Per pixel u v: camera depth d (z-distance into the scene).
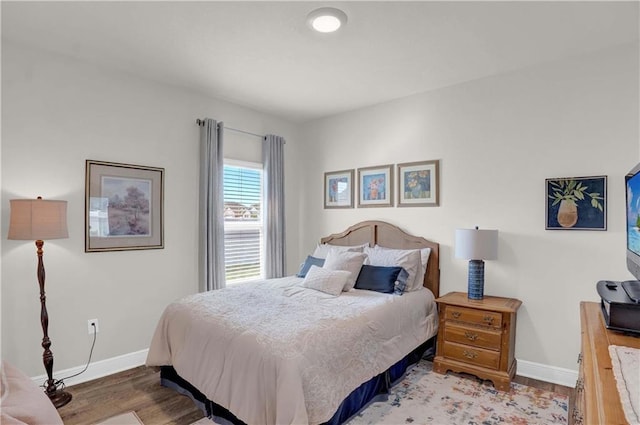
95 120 2.92
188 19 2.25
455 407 2.41
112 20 2.26
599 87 2.64
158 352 2.57
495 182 3.11
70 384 2.76
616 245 2.55
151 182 3.25
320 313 2.36
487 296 3.07
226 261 3.90
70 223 2.79
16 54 2.56
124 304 3.08
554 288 2.80
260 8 2.12
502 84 3.08
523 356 2.92
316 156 4.52
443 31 2.38
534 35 2.42
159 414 2.33
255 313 2.34
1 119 2.50
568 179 2.74
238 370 1.94
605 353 1.29
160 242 3.30
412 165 3.63
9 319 2.53
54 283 2.72
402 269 3.16
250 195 4.14
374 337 2.37
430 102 3.51
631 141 2.52
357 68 3.00
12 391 1.26
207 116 3.68
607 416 0.87
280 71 3.06
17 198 2.56
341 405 2.10
